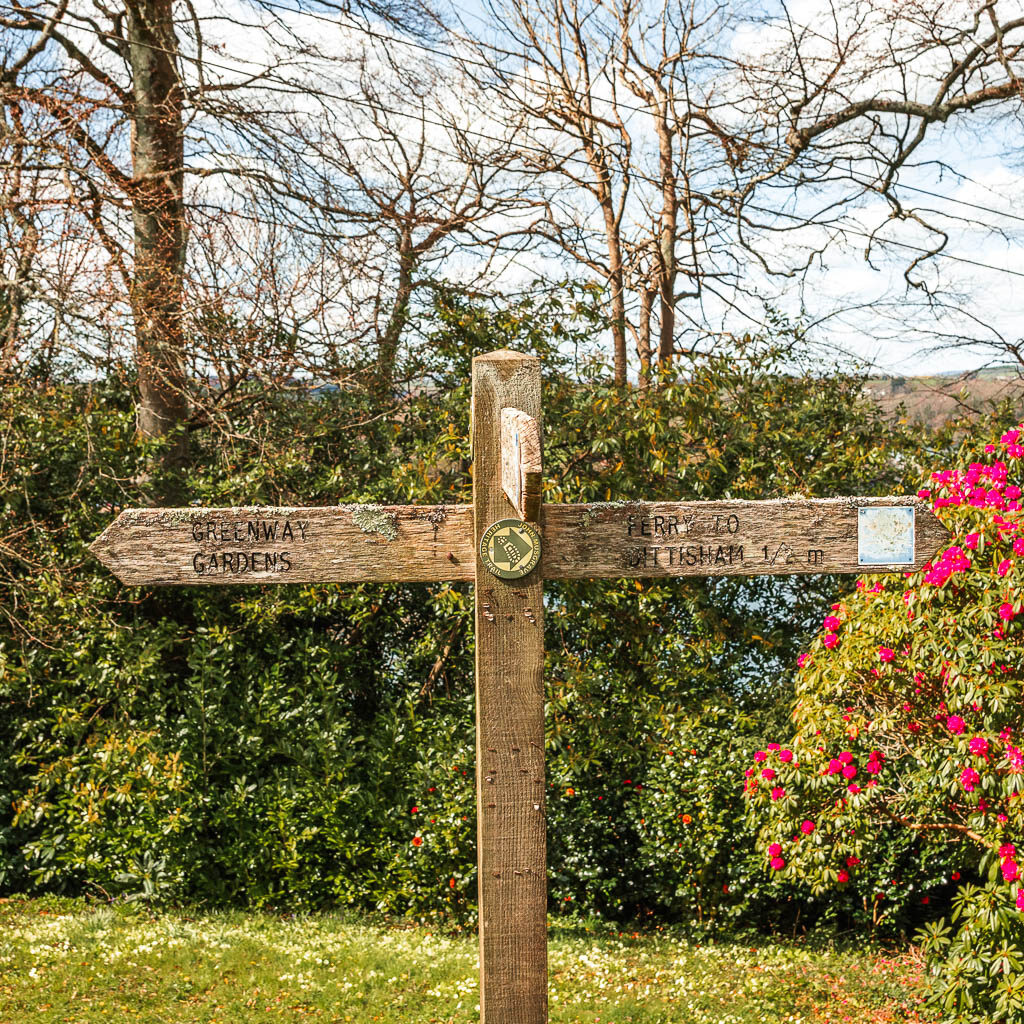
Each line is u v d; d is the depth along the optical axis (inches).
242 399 363.6
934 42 494.0
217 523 103.5
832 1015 233.8
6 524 310.8
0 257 318.7
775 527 108.5
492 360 99.7
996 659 198.5
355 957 248.2
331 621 351.9
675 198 569.3
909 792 246.5
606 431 336.5
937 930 211.2
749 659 358.0
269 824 303.3
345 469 369.1
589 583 322.0
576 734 316.2
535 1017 99.3
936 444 384.5
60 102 335.6
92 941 247.8
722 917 303.3
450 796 300.5
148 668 314.3
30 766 316.8
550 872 304.5
